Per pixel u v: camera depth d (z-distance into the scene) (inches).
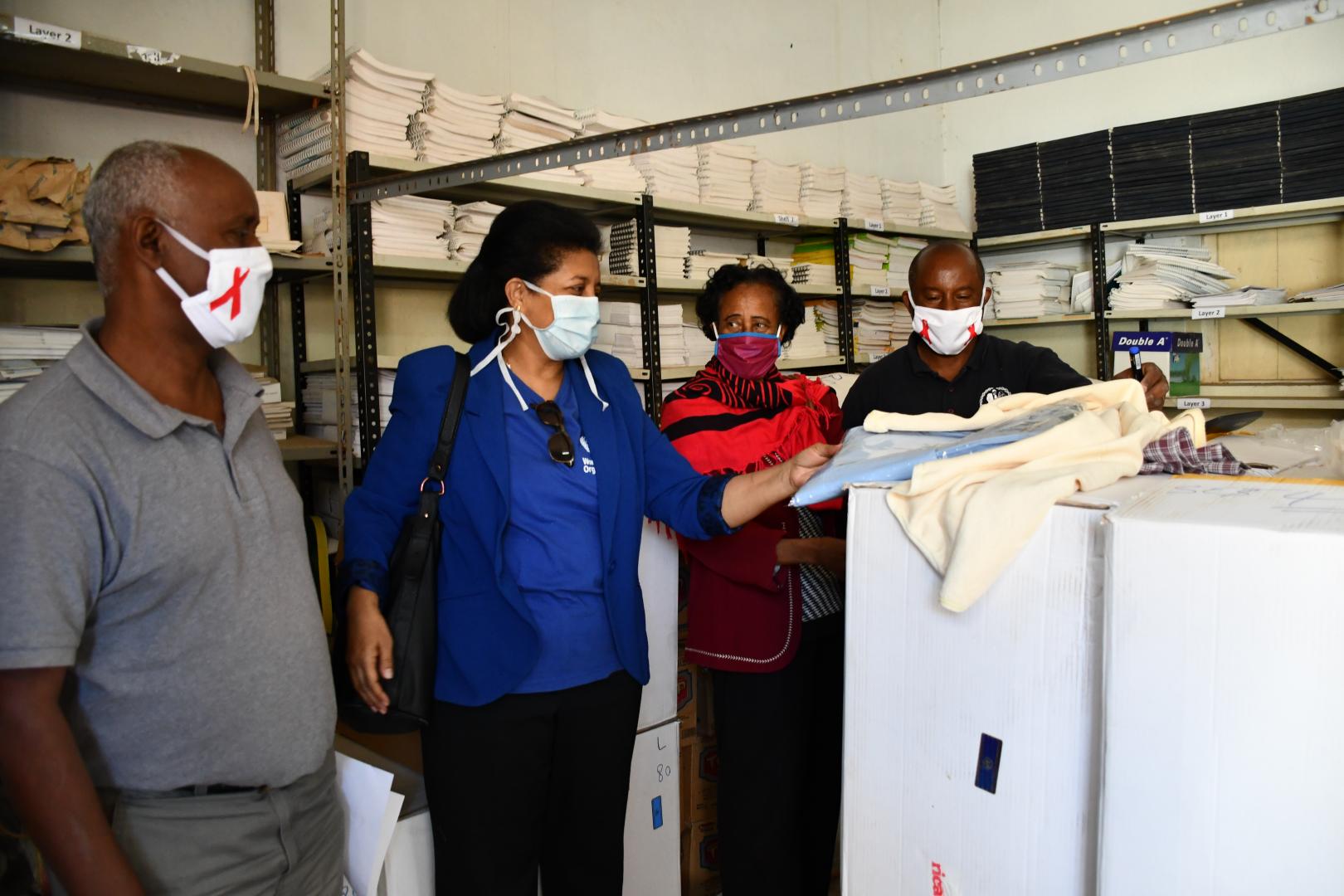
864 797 39.7
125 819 35.7
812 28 164.4
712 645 64.8
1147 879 29.1
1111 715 29.7
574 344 53.6
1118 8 164.9
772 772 64.4
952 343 74.8
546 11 125.8
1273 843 26.8
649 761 68.7
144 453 34.7
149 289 35.1
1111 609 29.5
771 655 63.5
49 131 86.2
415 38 112.0
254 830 38.5
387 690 47.4
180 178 34.8
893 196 157.8
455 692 49.4
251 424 41.0
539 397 54.4
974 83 43.7
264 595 38.3
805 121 49.6
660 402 116.6
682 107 143.8
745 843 65.2
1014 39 178.1
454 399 52.1
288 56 101.2
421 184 74.7
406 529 50.4
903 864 38.3
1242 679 26.9
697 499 56.9
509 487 51.2
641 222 116.3
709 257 128.8
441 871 51.6
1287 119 139.0
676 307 122.3
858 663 39.6
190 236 34.9
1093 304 156.6
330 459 103.7
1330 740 25.6
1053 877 33.3
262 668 37.9
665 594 69.5
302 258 87.4
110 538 33.3
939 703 36.6
